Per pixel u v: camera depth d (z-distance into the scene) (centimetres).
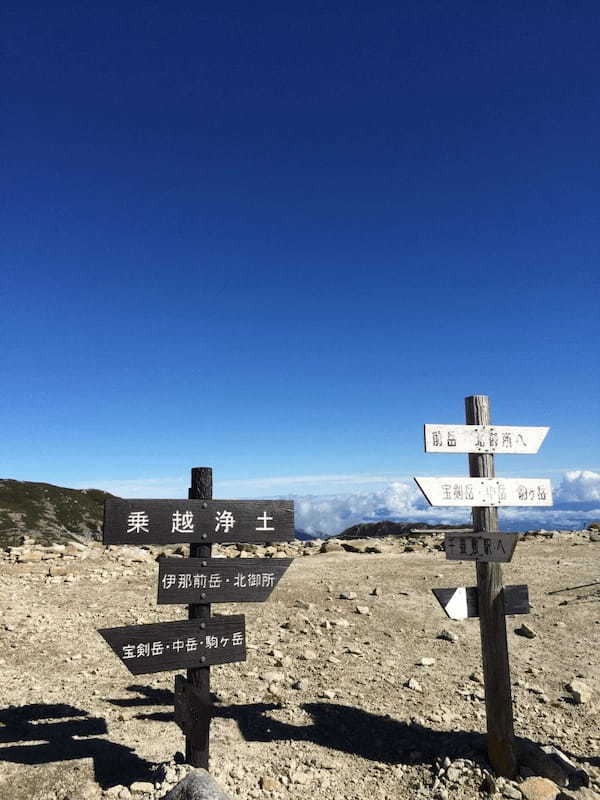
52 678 418
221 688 409
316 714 373
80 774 297
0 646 471
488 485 317
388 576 721
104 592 636
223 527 308
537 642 498
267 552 909
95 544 954
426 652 481
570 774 303
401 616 567
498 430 326
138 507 295
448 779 301
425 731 354
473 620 560
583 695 394
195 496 308
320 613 575
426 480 307
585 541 943
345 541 1007
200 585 302
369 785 301
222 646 303
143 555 841
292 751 330
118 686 409
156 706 379
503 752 304
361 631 527
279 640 502
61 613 557
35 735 336
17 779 293
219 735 343
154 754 319
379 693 405
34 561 776
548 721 367
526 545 928
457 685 419
